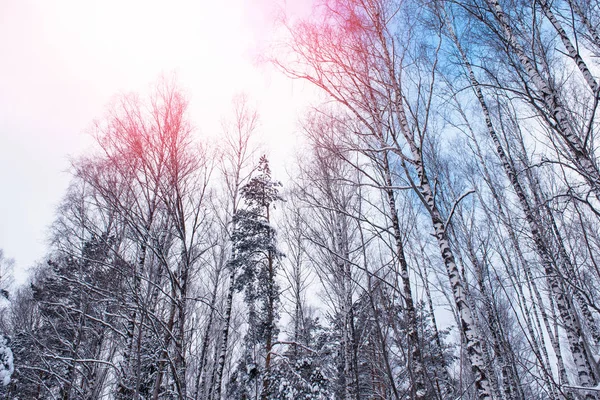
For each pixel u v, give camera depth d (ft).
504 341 16.76
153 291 17.61
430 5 17.87
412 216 20.52
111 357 26.66
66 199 21.79
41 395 33.30
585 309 24.53
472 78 21.20
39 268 49.16
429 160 24.32
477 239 29.17
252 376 29.86
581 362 19.02
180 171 17.75
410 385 10.19
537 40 17.16
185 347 17.35
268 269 36.88
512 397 25.85
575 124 18.34
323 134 20.11
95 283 16.49
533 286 26.68
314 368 29.63
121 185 16.65
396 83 17.57
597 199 14.38
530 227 21.58
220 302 46.26
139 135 17.11
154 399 15.43
